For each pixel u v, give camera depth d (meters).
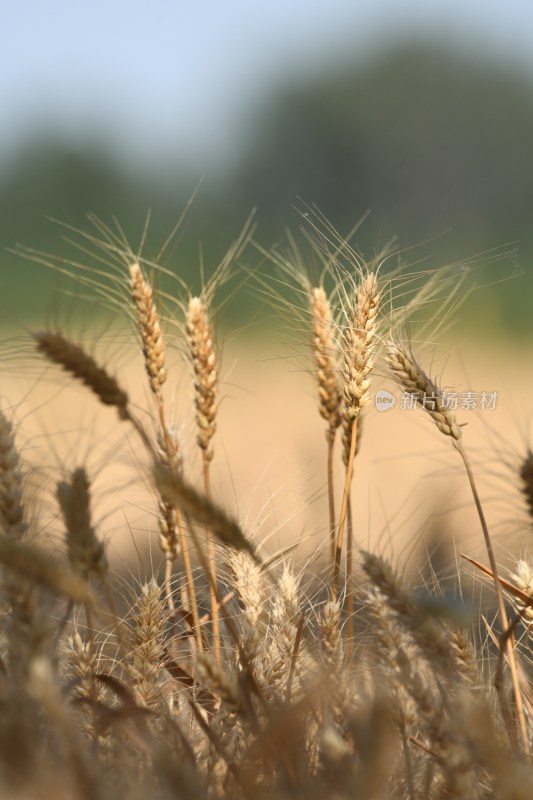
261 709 2.53
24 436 2.60
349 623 2.64
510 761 2.45
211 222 33.50
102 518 2.59
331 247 2.70
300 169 37.62
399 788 2.51
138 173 37.62
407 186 33.12
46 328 2.55
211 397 2.68
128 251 2.67
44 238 31.09
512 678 2.60
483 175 30.58
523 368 6.98
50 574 2.43
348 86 38.25
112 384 2.54
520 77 36.66
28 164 39.78
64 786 2.39
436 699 2.51
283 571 2.64
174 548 2.66
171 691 2.63
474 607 2.58
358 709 2.51
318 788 2.45
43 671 2.40
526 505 2.53
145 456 2.59
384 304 2.68
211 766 2.51
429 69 37.72
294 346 2.72
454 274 2.68
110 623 2.55
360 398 2.66
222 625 2.70
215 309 2.71
